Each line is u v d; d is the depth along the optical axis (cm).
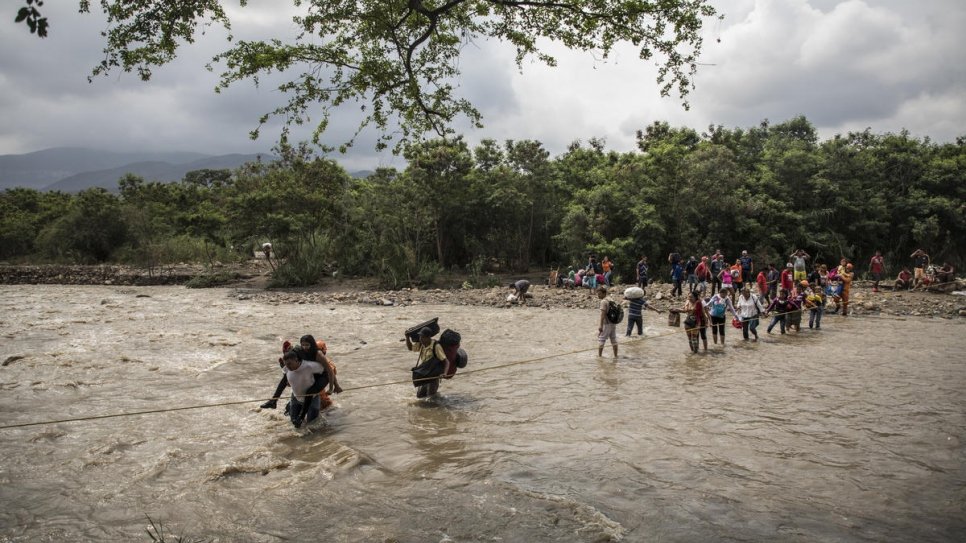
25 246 5175
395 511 598
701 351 1499
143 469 728
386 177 3888
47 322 2039
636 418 920
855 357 1402
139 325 1992
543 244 4369
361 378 1228
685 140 4622
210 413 974
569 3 839
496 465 722
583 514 579
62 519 593
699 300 1487
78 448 805
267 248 3641
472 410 979
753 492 634
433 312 2353
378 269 3581
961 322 1962
